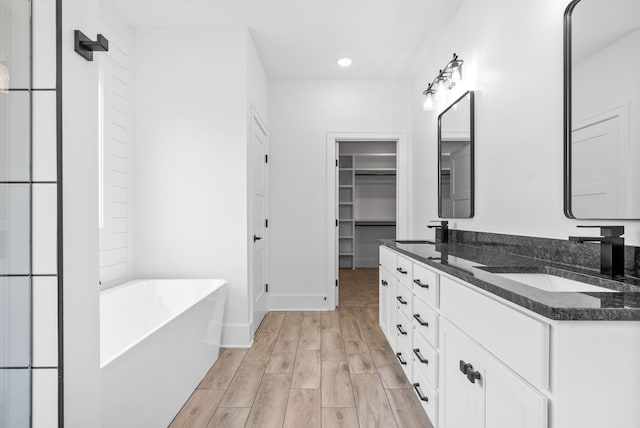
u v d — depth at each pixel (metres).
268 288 3.99
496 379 1.03
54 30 0.79
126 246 2.85
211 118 2.95
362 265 7.04
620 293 0.92
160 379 1.71
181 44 2.95
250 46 3.08
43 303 0.78
